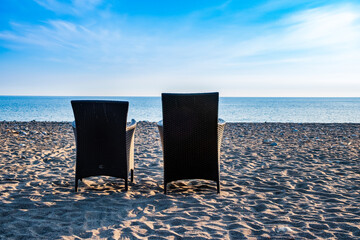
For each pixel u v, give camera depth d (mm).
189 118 2979
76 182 3096
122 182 3582
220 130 3180
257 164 4602
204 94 2926
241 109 44375
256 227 2225
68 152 5594
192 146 3035
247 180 3654
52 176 3764
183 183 3551
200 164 3064
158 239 2016
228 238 2035
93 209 2576
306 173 3998
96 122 3002
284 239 2018
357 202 2799
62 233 2092
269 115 27453
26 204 2646
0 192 3008
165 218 2398
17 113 29453
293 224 2277
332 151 5770
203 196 3008
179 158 3043
